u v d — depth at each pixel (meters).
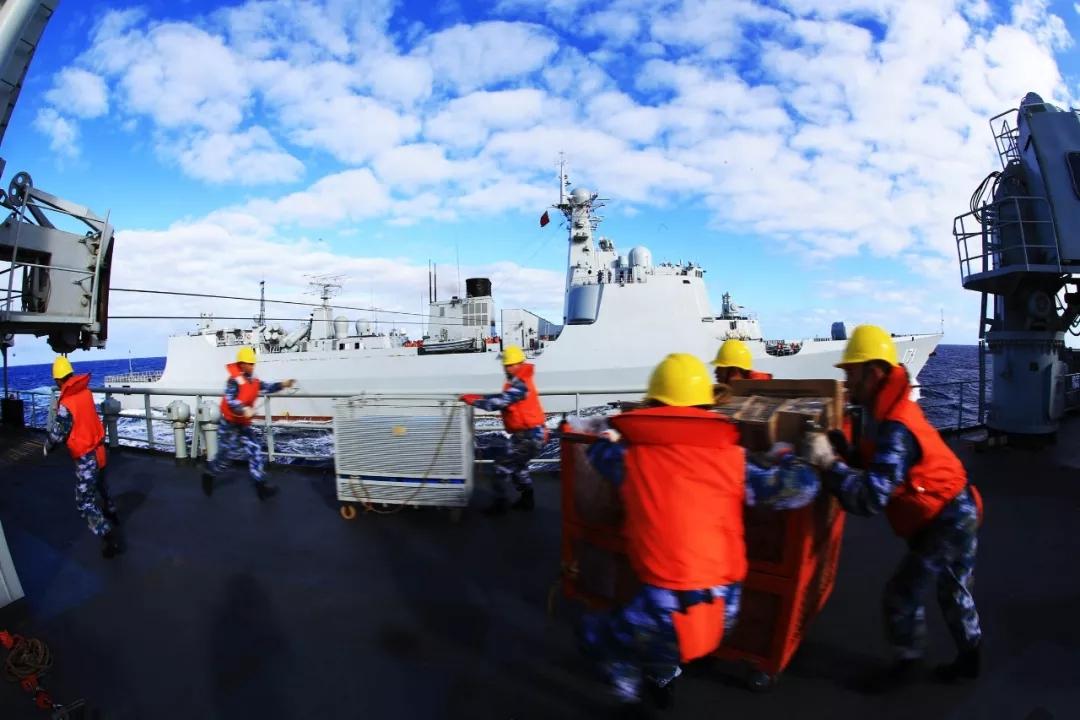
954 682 2.70
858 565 4.04
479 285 26.14
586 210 24.16
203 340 25.02
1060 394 7.32
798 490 2.08
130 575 4.19
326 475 7.04
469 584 3.89
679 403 2.21
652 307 19.27
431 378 20.42
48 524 5.37
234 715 2.59
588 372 19.11
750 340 19.55
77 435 4.39
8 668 2.91
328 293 26.78
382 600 3.69
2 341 8.39
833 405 2.96
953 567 2.60
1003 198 7.13
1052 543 4.34
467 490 5.13
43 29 3.36
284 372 22.12
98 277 7.29
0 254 6.61
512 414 5.08
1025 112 7.21
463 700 2.65
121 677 2.91
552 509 5.48
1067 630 3.12
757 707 2.55
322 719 2.54
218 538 4.94
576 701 2.63
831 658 2.91
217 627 3.40
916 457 2.47
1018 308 7.36
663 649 2.09
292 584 3.97
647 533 2.09
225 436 6.03
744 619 2.67
